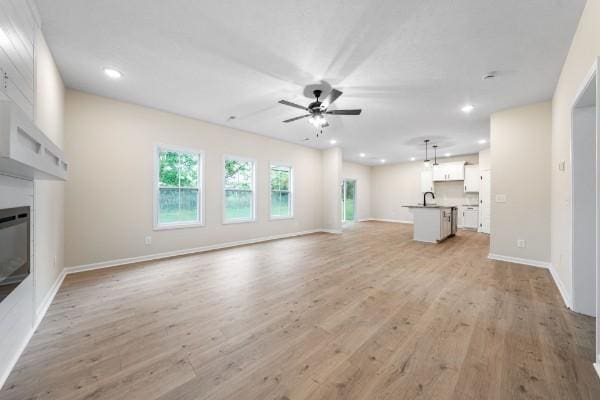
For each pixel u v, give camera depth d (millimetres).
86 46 2504
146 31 2277
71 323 2123
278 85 3301
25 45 1818
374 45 2438
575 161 2379
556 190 3256
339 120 4707
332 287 2996
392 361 1649
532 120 3836
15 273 1606
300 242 5895
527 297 2701
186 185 4766
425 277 3367
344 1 1915
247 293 2803
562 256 2895
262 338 1917
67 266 3447
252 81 3195
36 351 1733
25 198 1776
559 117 3068
